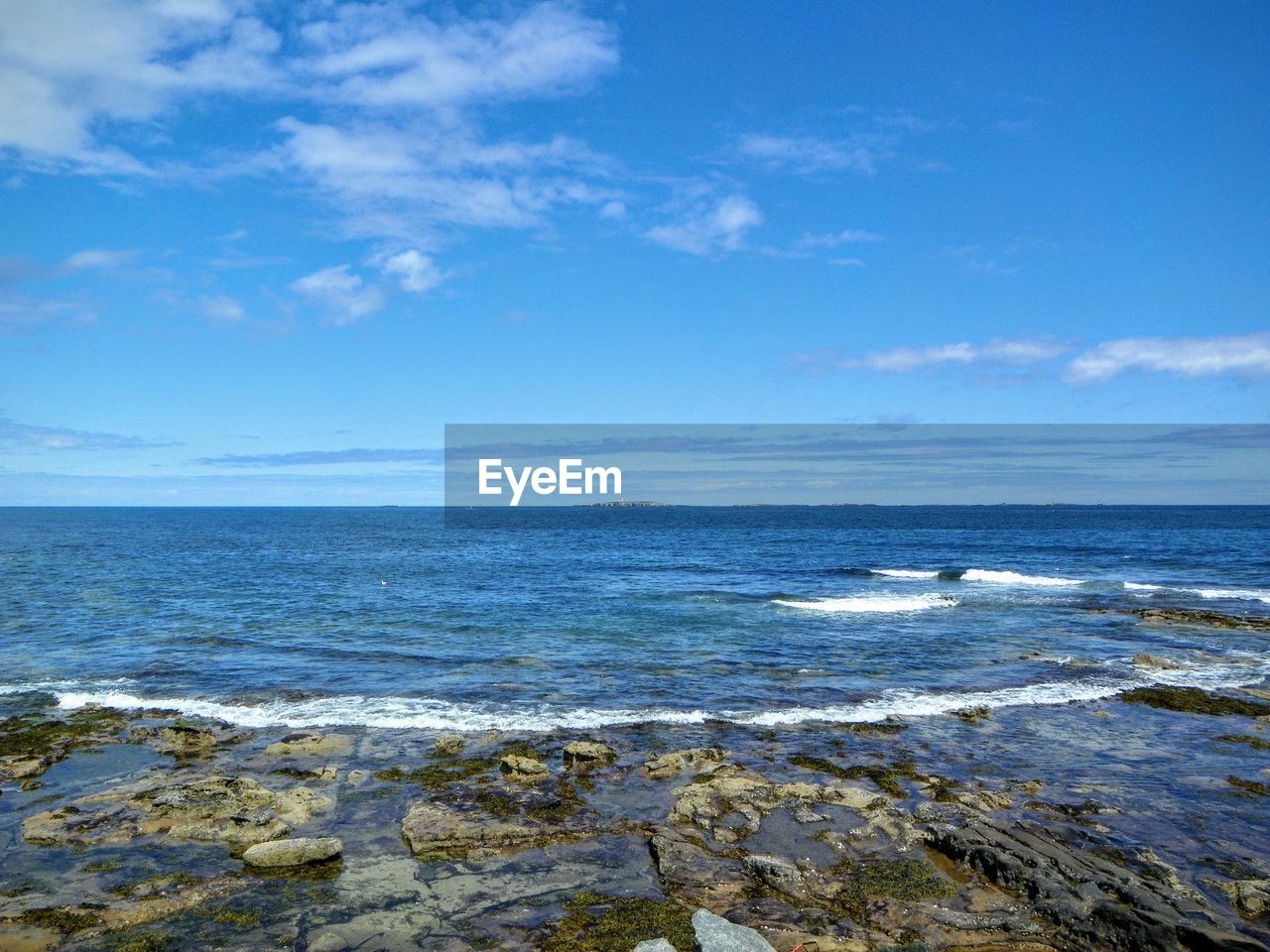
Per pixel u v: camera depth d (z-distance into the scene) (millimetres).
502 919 8406
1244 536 81312
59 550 62938
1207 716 16328
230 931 8148
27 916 8383
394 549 66250
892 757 13719
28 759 13180
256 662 21016
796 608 31000
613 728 15367
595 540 80312
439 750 13852
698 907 8641
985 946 7984
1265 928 8227
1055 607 31297
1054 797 11844
